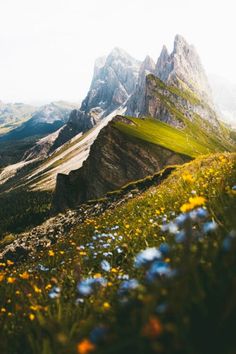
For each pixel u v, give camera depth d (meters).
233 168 9.48
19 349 4.22
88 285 4.29
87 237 14.83
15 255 33.25
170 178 22.36
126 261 7.80
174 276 2.59
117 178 80.38
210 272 2.90
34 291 5.71
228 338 2.18
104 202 35.50
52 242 33.34
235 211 4.01
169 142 105.25
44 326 3.88
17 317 5.15
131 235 9.27
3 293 6.55
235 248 2.68
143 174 81.31
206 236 3.93
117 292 3.99
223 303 2.44
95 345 2.34
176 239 3.56
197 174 13.32
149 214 11.84
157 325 1.86
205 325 2.37
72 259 9.73
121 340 2.48
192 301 2.59
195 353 2.15
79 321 3.81
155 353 2.25
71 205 84.44
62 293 5.44
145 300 2.47
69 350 2.83
